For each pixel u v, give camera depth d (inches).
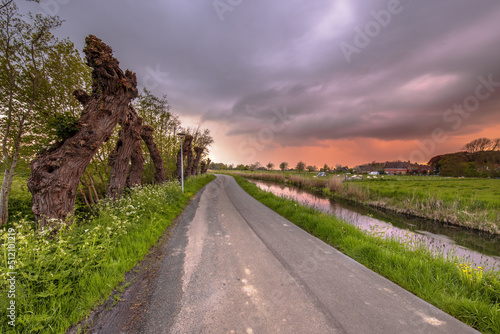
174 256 162.1
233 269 141.6
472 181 1042.7
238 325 88.4
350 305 103.7
